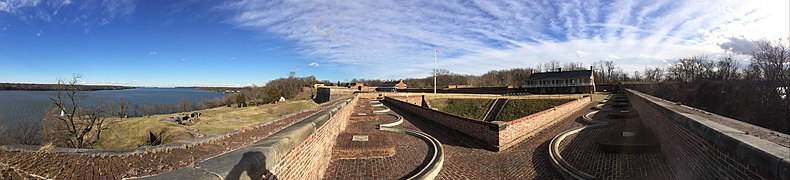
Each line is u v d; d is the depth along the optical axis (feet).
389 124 48.85
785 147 10.37
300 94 272.72
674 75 175.01
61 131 75.46
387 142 31.40
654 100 39.47
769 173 9.51
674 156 21.57
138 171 14.51
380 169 25.50
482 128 34.47
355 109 76.95
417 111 60.80
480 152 31.99
